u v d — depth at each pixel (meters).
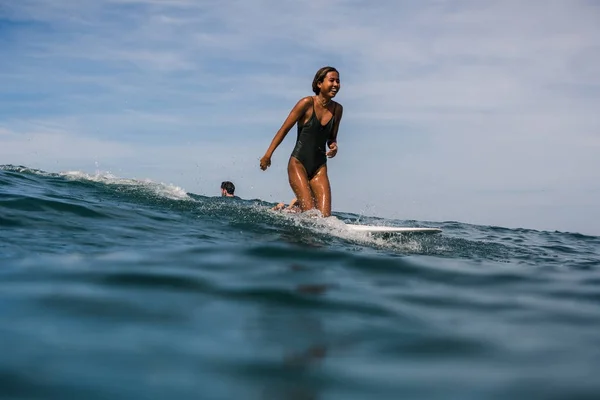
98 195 7.94
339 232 6.51
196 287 3.57
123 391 2.02
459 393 2.11
